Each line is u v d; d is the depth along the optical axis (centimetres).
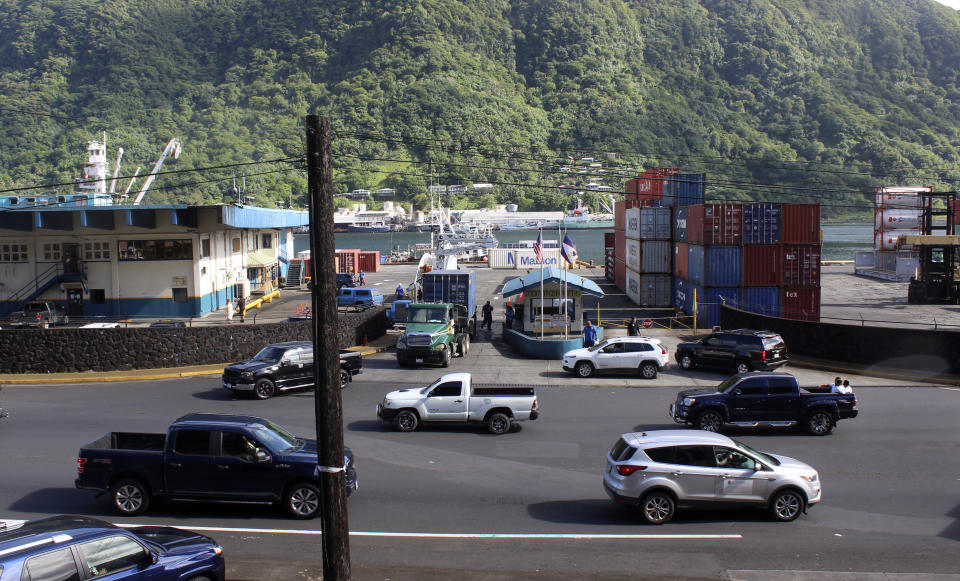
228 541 1320
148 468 1442
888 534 1370
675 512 1462
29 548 871
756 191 18112
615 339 3045
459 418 2125
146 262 4625
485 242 6412
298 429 2117
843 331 3284
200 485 1439
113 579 916
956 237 5297
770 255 4178
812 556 1259
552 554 1265
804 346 3416
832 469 1783
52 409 2381
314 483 1447
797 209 4159
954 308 5088
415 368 3200
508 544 1314
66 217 4481
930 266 5453
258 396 2556
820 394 2128
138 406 2434
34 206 4656
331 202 938
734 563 1227
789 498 1431
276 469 1441
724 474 1420
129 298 4622
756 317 3638
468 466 1808
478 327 4472
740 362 3000
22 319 4162
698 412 2119
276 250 6412
